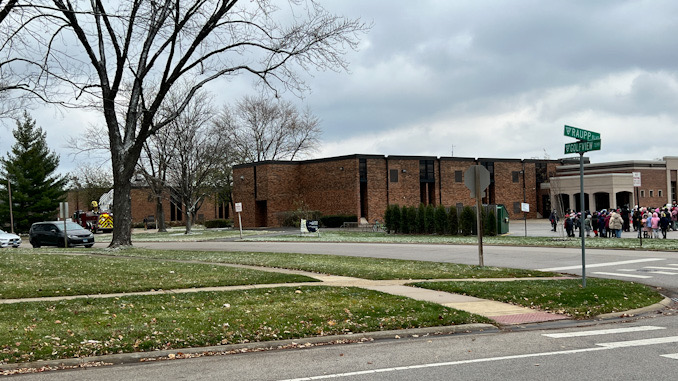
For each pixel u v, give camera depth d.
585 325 10.34
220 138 55.44
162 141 51.50
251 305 11.67
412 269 18.75
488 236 41.03
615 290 13.57
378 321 10.23
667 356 7.61
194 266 18.80
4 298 12.65
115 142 27.64
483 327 10.16
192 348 8.57
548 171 72.75
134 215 86.62
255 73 26.27
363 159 59.72
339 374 6.98
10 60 17.09
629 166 67.50
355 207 58.84
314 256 23.86
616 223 35.72
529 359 7.58
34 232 35.16
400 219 47.19
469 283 15.07
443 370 7.07
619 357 7.60
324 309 11.23
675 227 42.69
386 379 6.69
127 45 25.83
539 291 13.37
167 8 24.34
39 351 8.09
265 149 77.38
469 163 65.88
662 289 14.97
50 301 12.08
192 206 53.81
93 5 24.19
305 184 63.91
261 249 30.83
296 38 24.66
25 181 66.56
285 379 6.81
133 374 7.26
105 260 20.25
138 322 9.98
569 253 25.73
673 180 71.12
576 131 13.13
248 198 65.75
